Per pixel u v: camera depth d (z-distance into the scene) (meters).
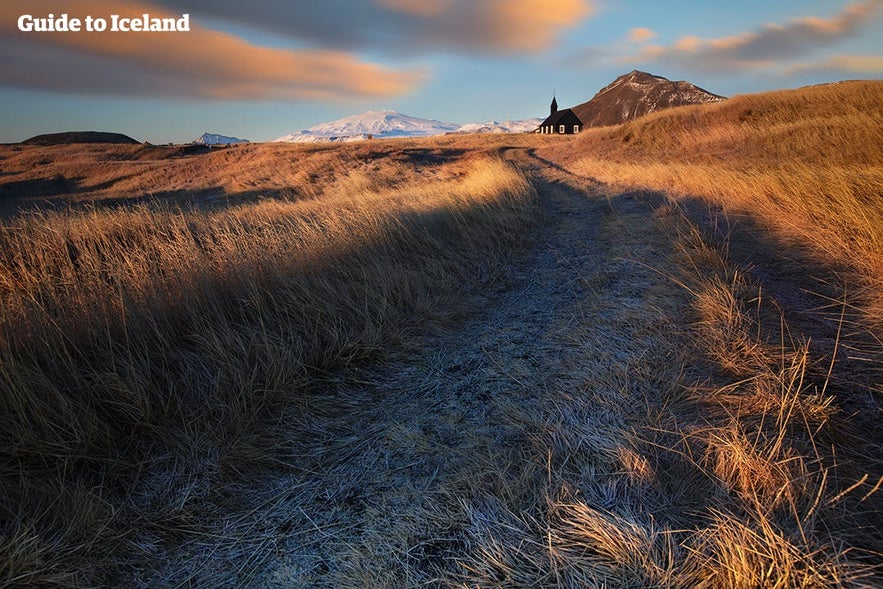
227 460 2.38
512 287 5.32
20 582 1.64
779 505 1.72
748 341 3.03
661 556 1.62
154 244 4.89
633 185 11.80
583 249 6.41
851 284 4.05
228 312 3.66
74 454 2.24
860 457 1.98
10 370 2.34
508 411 2.70
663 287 4.32
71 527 1.89
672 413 2.43
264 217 7.34
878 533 1.60
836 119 15.29
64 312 3.03
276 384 2.90
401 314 4.24
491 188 10.24
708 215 7.25
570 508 1.88
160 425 2.56
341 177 24.27
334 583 1.73
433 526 1.93
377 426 2.74
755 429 2.19
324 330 3.66
